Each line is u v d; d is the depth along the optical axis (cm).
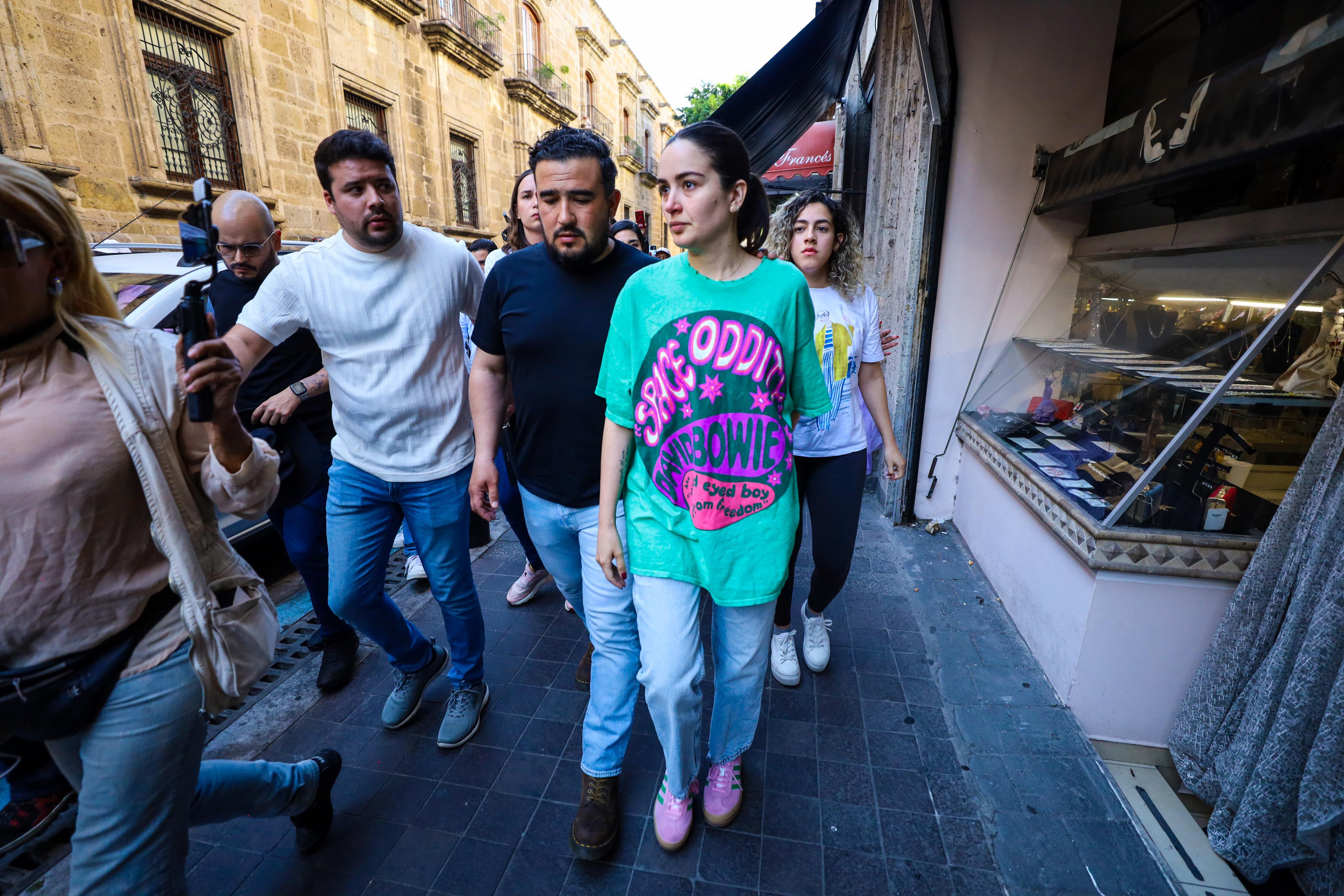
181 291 311
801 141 1045
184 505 117
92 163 635
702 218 138
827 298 223
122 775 112
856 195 744
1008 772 205
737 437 149
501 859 179
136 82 668
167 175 729
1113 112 341
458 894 169
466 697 226
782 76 479
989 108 336
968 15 325
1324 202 208
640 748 221
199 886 171
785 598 245
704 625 300
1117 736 228
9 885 171
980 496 341
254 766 159
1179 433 208
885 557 353
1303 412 196
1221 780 190
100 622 111
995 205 348
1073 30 324
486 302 187
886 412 237
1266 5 244
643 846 183
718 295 147
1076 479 248
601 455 178
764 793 199
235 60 793
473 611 224
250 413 238
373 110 1102
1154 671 218
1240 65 183
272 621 134
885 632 283
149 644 115
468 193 1420
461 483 214
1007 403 338
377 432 200
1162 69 309
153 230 698
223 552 125
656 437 154
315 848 181
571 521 188
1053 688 243
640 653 184
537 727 231
